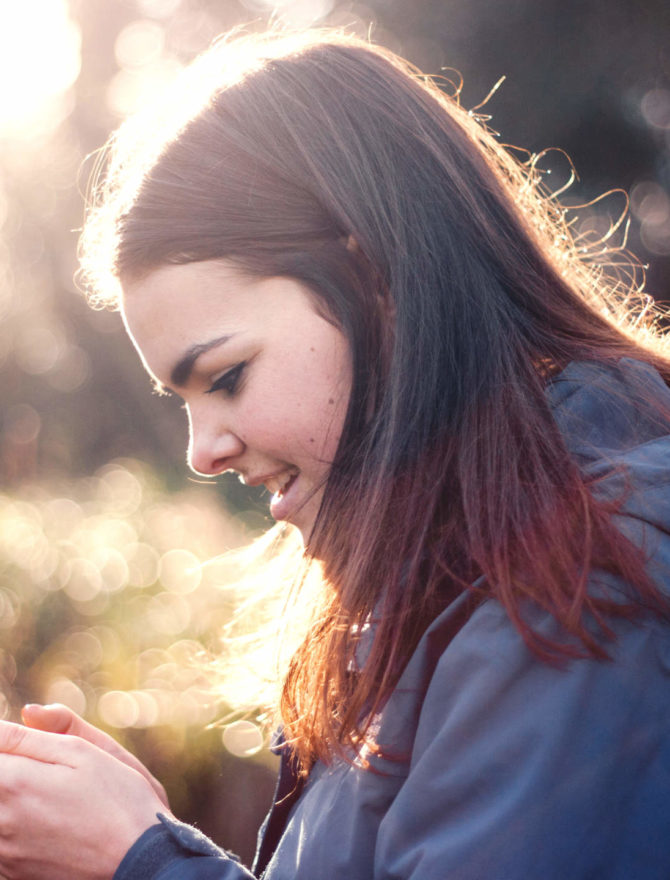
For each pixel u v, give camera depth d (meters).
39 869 1.05
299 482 1.17
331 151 1.13
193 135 1.15
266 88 1.18
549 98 7.46
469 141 1.22
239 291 1.09
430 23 7.52
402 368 1.08
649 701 0.83
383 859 0.90
